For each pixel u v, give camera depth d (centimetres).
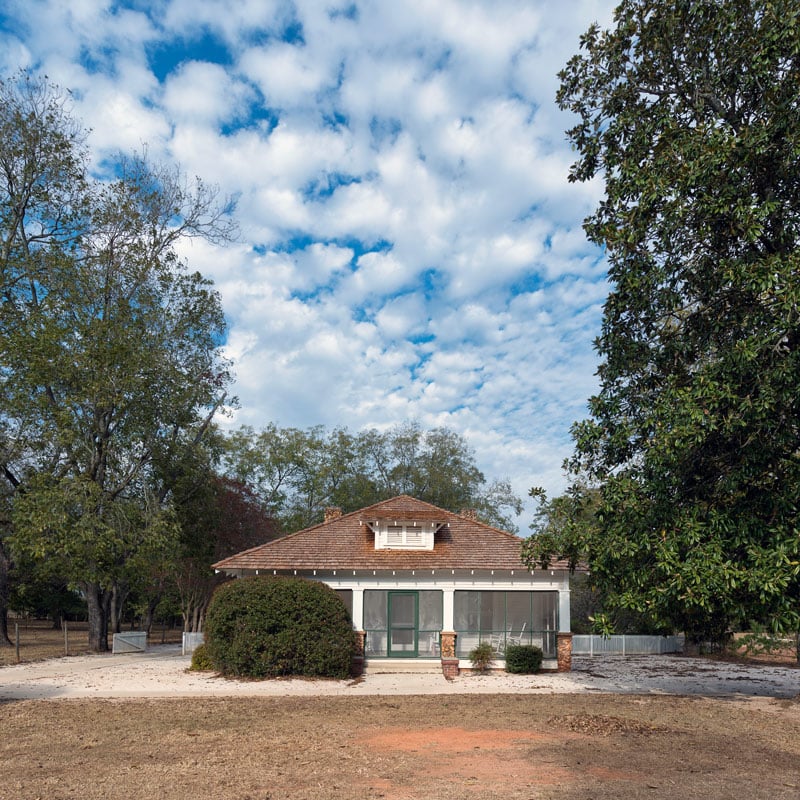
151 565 2839
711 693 1884
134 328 2905
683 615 1530
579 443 1590
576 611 3744
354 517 2794
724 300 1502
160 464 3123
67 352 2706
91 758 1062
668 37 1559
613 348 1631
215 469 3588
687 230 1478
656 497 1424
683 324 1591
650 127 1588
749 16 1452
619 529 1458
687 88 1619
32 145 2919
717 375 1355
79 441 2788
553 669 2405
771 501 1321
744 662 2895
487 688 1958
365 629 2558
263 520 3959
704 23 1509
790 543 1223
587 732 1268
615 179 1614
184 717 1438
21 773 966
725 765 1034
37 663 2605
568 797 850
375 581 2445
